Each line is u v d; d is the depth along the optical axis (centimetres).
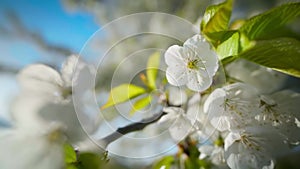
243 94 28
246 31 29
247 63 36
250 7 51
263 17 29
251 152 28
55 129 24
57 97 24
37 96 24
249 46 28
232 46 29
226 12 31
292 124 28
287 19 29
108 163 26
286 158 36
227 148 29
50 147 24
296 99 29
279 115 28
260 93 30
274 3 50
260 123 28
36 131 24
